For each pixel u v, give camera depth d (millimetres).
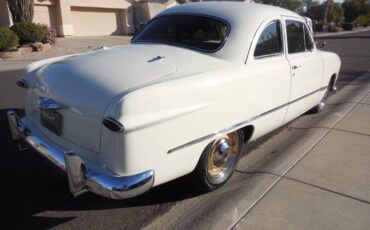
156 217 3234
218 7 4023
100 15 26969
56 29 24297
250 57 3660
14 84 8984
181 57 3428
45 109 3211
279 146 4797
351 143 4840
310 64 4809
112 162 2697
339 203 3426
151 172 2770
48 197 3520
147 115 2654
